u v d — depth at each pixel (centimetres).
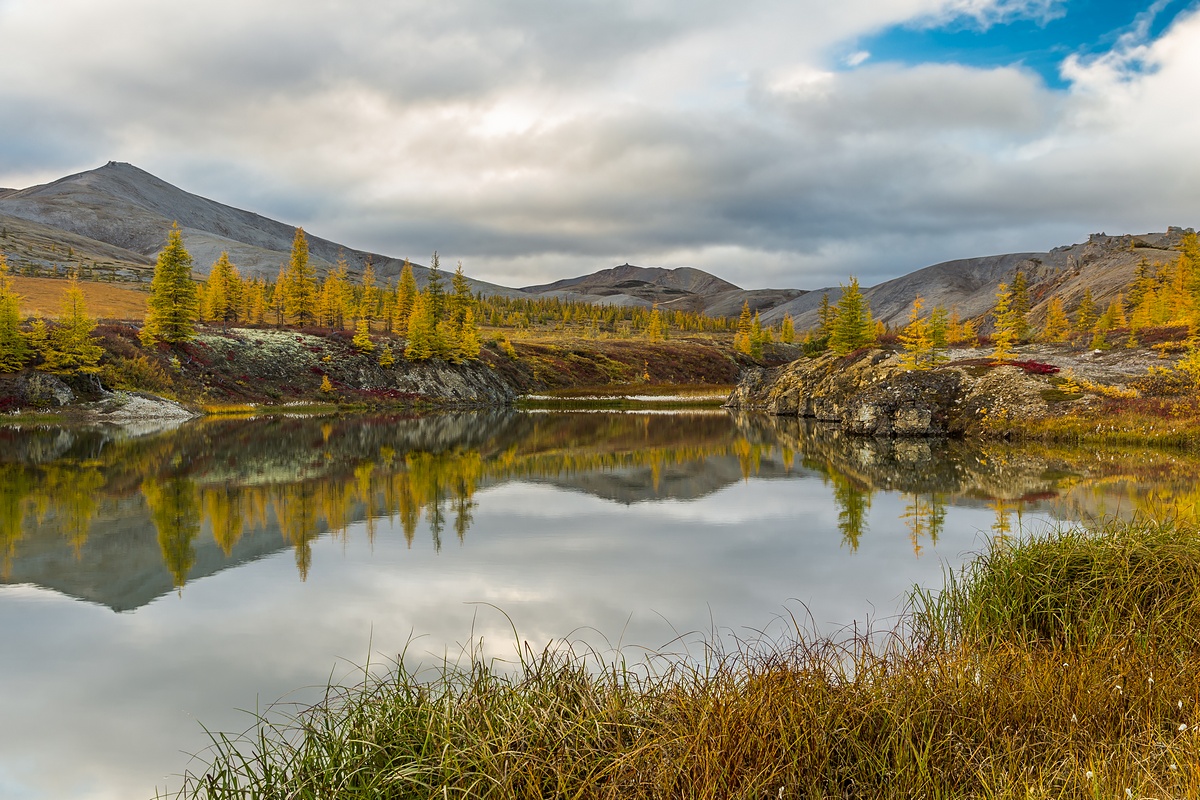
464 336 10381
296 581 1496
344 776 577
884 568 1570
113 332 6875
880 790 543
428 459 3622
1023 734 607
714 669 966
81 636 1190
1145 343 5966
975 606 1013
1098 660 738
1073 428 4106
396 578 1516
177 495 2511
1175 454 3369
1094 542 1126
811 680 687
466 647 1112
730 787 539
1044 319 14738
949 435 4831
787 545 1802
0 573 1559
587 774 544
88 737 857
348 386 8181
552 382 12044
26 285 12600
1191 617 882
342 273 12169
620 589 1426
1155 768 533
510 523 2089
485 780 547
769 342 18312
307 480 2881
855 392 6250
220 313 9919
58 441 4194
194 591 1433
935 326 6575
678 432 5416
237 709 920
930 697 653
